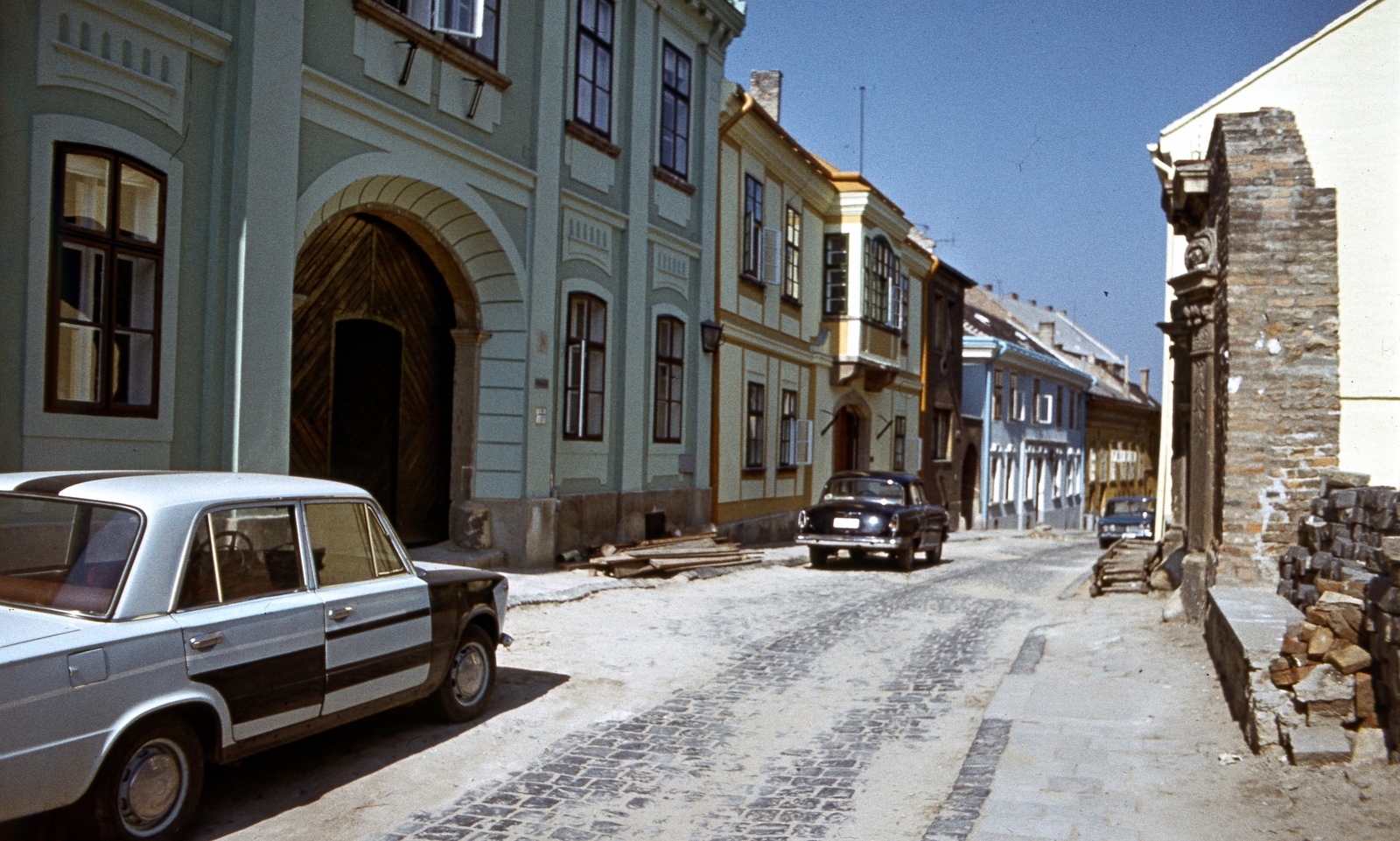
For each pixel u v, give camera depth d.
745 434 21.48
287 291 9.70
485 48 12.82
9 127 7.44
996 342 38.59
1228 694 7.12
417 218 12.36
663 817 5.41
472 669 7.18
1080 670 8.62
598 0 15.27
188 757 4.76
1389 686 5.39
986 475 39.56
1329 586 6.97
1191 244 10.88
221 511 5.18
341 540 5.99
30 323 7.58
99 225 8.13
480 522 13.60
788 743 6.81
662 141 17.14
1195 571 10.54
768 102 28.31
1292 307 9.51
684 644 10.05
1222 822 5.00
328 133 10.32
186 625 4.78
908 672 9.03
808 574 16.92
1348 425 9.50
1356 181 9.73
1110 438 58.03
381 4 10.86
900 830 5.21
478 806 5.54
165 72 8.63
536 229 13.70
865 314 26.38
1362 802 4.98
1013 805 5.32
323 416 11.95
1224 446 9.77
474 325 13.66
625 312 16.08
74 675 4.25
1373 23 9.80
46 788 4.13
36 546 4.83
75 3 7.85
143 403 8.55
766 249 22.12
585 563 14.34
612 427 16.03
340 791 5.71
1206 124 13.12
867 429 28.69
